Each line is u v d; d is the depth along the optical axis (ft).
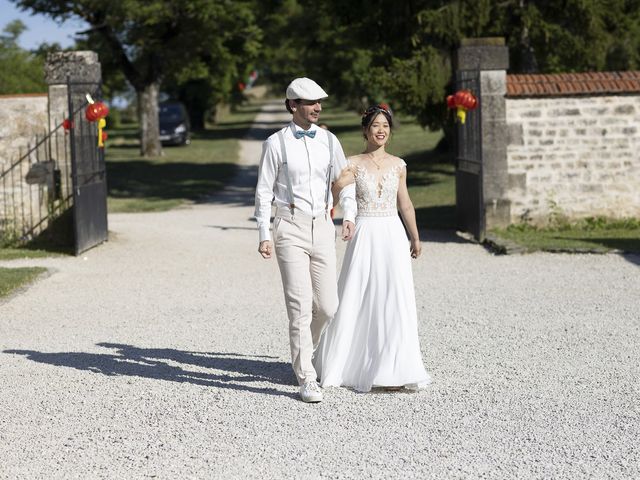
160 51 137.90
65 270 44.50
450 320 31.04
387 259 22.82
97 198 53.36
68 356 26.78
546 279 39.06
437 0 79.51
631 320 30.45
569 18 80.33
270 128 219.20
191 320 32.12
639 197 57.41
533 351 26.43
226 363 25.68
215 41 143.02
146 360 26.17
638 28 80.43
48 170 52.70
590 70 83.25
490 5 78.38
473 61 55.93
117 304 35.55
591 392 22.17
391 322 22.50
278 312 33.30
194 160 138.00
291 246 22.09
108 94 165.58
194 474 17.17
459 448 18.37
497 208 56.54
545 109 56.49
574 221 57.16
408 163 115.03
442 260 45.60
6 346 28.35
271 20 168.25
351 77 174.50
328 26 165.78
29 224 53.01
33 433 19.75
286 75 240.73
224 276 42.14
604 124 56.80
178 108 172.14
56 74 52.01
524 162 56.59
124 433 19.65
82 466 17.69
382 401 21.71
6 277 40.65
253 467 17.48
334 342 23.13
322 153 22.35
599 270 41.09
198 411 21.13
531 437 18.97
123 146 170.91
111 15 124.06
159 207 81.92
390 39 88.22
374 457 17.92
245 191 98.22
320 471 17.20
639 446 18.33
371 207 23.12
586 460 17.60
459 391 22.44
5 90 140.26
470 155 56.39
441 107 83.15
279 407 21.35
